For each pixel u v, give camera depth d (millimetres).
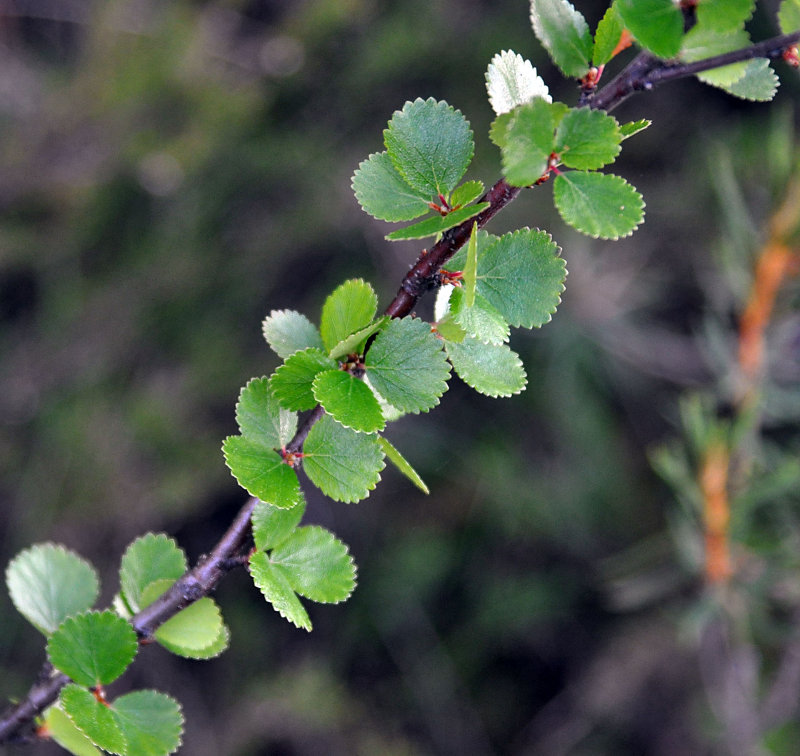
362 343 511
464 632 1435
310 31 1657
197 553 1619
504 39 1472
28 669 1535
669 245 1302
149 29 1834
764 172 1194
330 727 1425
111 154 1771
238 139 1675
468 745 1404
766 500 700
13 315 1796
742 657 828
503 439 1375
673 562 926
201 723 1490
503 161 496
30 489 1624
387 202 511
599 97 503
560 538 1338
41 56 2098
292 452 512
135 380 1640
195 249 1656
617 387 1311
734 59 497
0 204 1804
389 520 1504
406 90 1564
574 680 1359
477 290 510
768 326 702
